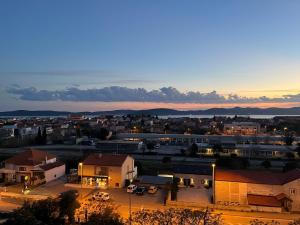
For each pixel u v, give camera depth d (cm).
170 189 5444
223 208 4672
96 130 17938
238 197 4881
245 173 5172
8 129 17888
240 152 10750
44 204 3666
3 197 5212
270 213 4497
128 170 6328
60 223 3634
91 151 11262
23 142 14200
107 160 6206
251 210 4588
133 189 5600
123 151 11356
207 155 10531
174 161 9250
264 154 10562
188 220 2684
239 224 4050
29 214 3331
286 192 4753
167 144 13475
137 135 15588
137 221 2862
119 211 4500
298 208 4669
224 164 8331
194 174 6141
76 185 5994
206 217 2848
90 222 3328
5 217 3953
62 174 6950
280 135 15625
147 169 8006
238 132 17525
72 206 3791
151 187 5575
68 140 14738
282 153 10400
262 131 18275
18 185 6053
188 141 13938
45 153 7125
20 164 6347
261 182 4872
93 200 4969
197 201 5012
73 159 8588
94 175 6078
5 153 10694
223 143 11762
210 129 19062
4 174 6400
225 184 4931
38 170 6278
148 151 11319
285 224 4047
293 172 5084
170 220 2684
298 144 11662
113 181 6006
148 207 4731
